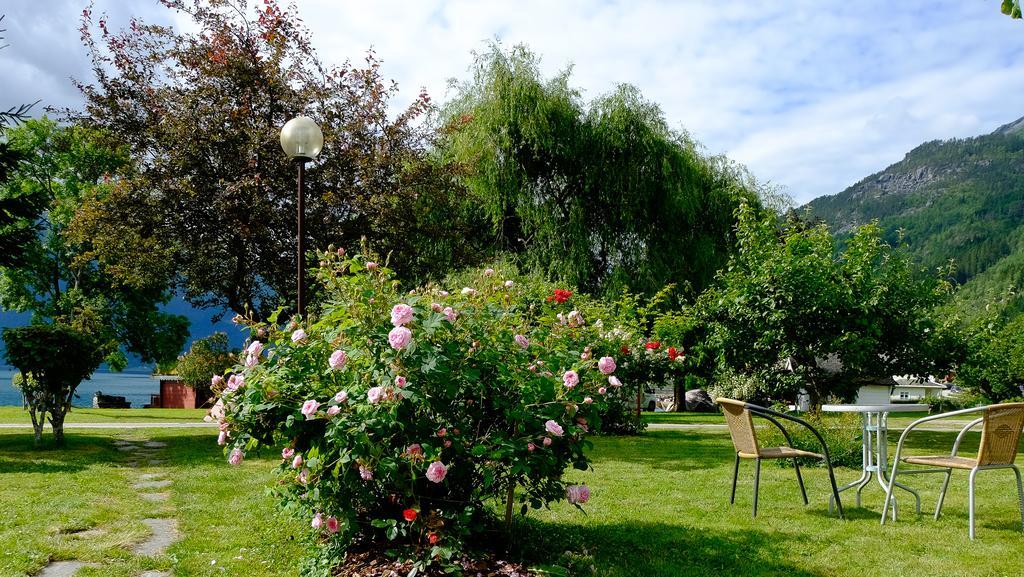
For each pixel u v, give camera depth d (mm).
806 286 11875
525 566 4016
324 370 4160
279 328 4633
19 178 22297
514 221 19922
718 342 12500
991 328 12539
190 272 13250
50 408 10906
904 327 12094
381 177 13719
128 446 11352
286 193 12609
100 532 5008
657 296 13625
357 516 4070
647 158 19625
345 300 4266
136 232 12664
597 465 8992
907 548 4617
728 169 22219
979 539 4816
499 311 4719
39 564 4152
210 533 4992
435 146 16094
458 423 3977
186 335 29609
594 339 7090
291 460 4176
